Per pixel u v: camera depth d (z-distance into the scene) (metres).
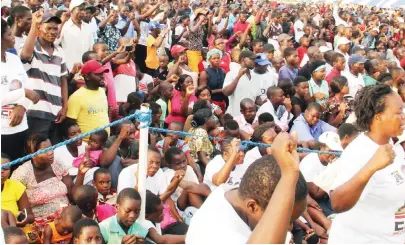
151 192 4.91
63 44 8.14
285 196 2.06
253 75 8.92
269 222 2.04
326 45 13.58
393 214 3.64
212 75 9.13
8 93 5.25
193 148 6.84
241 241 2.35
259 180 2.39
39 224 5.00
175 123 6.61
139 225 4.45
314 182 5.74
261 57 8.95
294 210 2.44
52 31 6.27
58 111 6.45
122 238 4.27
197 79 9.41
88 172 5.71
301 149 5.76
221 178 5.43
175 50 9.35
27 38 6.06
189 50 10.94
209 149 6.88
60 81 6.50
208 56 9.19
